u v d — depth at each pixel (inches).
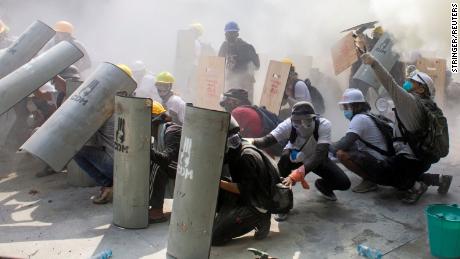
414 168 170.6
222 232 139.6
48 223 157.6
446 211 140.3
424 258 134.0
